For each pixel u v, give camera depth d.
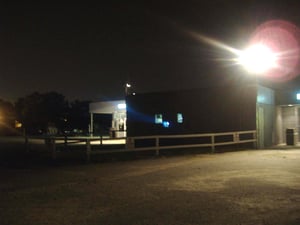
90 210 8.45
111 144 31.58
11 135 61.44
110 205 8.88
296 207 8.44
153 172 14.15
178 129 29.45
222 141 27.23
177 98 29.61
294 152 21.77
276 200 9.13
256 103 25.64
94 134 50.31
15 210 8.55
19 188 11.27
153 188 10.91
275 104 29.56
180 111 29.41
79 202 9.24
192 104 28.83
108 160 18.58
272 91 29.19
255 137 25.14
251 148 25.14
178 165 16.17
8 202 9.36
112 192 10.41
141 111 31.59
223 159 18.22
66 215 8.05
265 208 8.37
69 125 75.56
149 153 22.25
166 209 8.40
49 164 17.42
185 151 23.61
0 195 10.23
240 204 8.76
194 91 28.80
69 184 11.81
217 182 11.69
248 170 14.20
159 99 30.59
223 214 7.90
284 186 10.90
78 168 15.80
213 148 22.00
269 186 10.91
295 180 11.92
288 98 28.98
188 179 12.36
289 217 7.63
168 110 30.06
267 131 27.64
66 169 15.54
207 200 9.23
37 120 73.75
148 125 31.14
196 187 10.94
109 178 12.91
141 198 9.59
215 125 27.64
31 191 10.74
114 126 44.50
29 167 16.45
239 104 26.48
